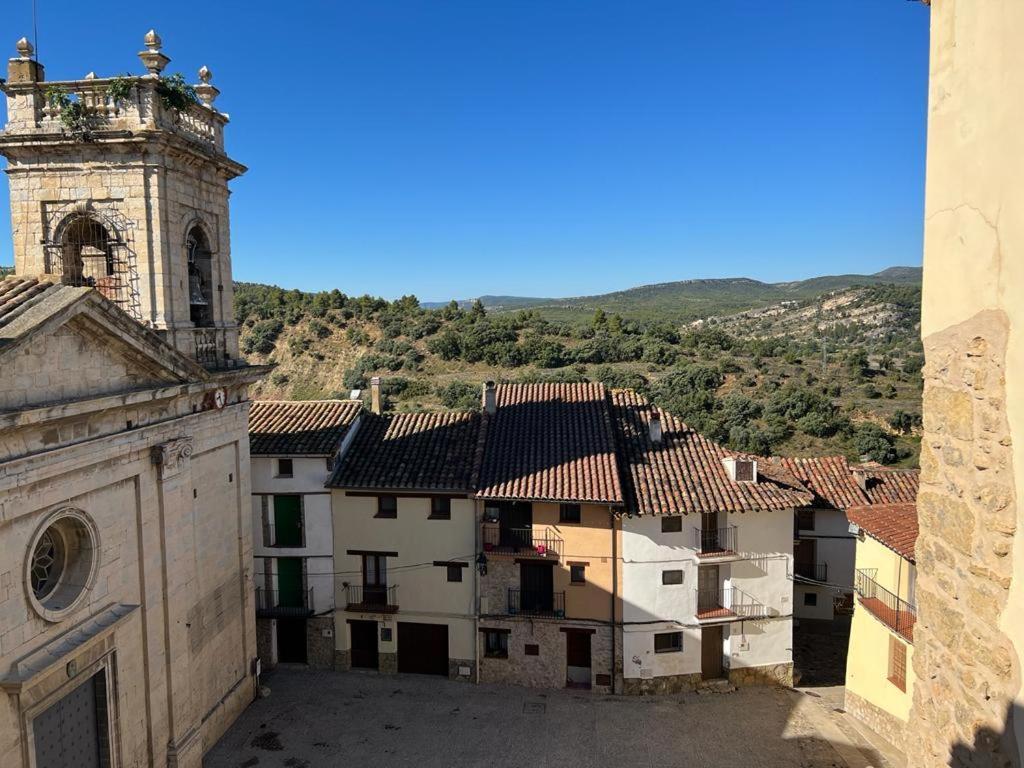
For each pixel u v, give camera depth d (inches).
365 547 1043.3
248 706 932.0
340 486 1024.2
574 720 936.9
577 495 970.7
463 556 1026.7
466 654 1038.4
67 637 589.9
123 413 648.4
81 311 569.3
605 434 1108.5
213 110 850.8
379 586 1048.8
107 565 640.4
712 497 1006.4
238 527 888.3
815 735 901.8
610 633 1010.1
